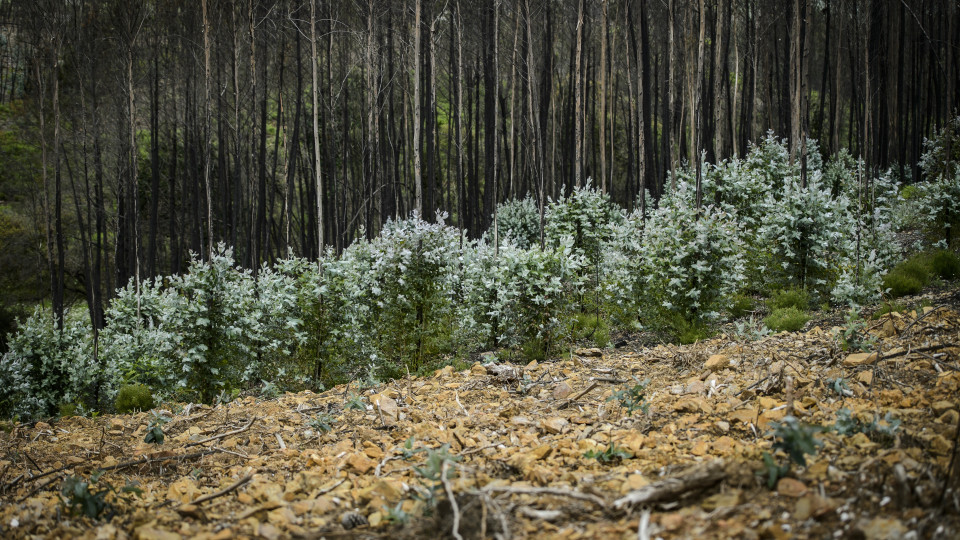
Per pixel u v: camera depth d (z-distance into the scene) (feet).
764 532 7.72
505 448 13.64
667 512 8.91
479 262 32.24
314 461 13.80
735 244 28.84
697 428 13.24
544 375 21.29
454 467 11.55
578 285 30.83
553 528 8.82
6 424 23.61
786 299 29.55
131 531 10.60
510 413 16.58
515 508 9.57
